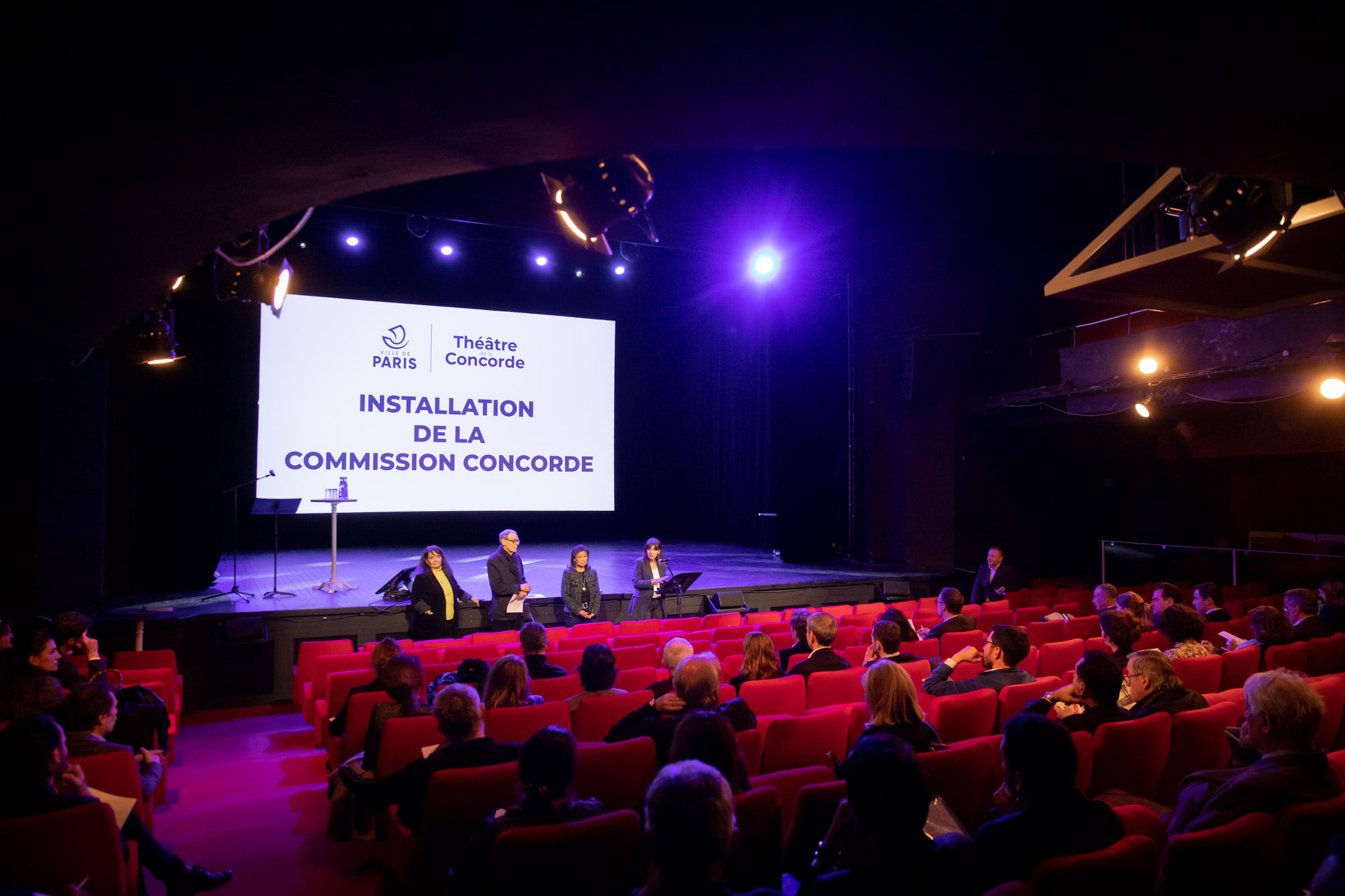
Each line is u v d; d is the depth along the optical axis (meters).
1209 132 2.67
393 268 12.98
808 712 3.16
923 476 11.50
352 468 11.82
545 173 3.20
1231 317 5.30
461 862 2.04
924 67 2.27
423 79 2.21
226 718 6.49
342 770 3.32
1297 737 2.07
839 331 12.55
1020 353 11.46
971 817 2.59
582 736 3.51
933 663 4.59
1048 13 2.01
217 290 5.07
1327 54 2.19
